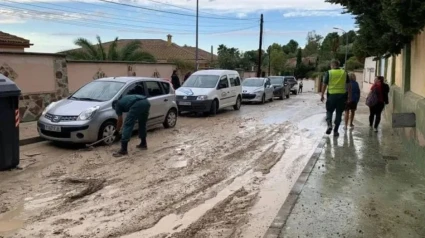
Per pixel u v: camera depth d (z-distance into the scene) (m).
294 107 22.05
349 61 52.53
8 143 7.79
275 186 7.03
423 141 7.35
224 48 58.50
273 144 10.82
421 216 5.30
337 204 5.75
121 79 11.73
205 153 9.63
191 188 6.91
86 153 9.34
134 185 7.05
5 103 7.70
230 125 14.50
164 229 5.22
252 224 5.35
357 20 9.55
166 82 13.34
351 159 8.45
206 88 17.62
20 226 5.29
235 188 6.93
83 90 11.26
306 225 5.02
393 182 6.80
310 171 7.50
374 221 5.14
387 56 10.78
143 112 9.59
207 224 5.37
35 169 7.98
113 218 5.58
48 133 9.91
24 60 13.22
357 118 15.84
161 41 54.03
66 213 5.74
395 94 12.62
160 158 9.05
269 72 66.31
